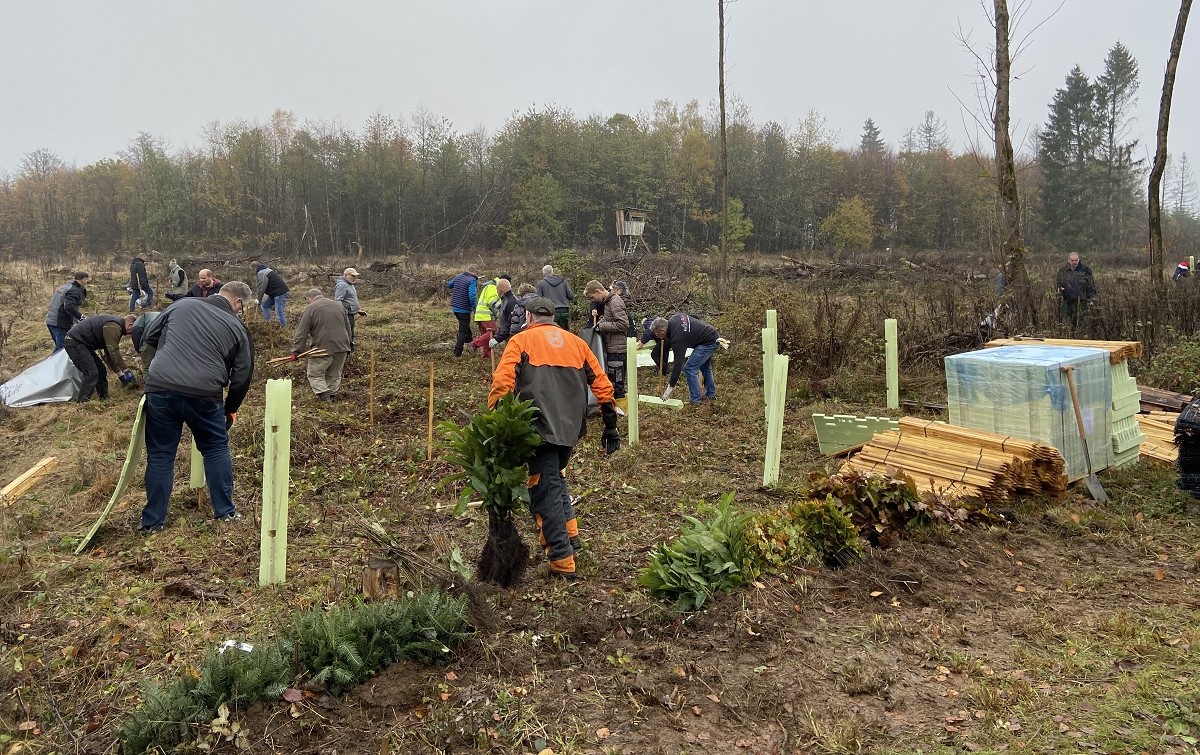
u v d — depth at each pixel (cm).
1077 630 405
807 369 1146
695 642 394
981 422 663
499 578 458
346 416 977
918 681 361
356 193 4809
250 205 4828
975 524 557
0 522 630
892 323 980
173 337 588
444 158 4953
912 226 5644
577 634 399
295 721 325
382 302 2133
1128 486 653
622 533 568
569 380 474
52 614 453
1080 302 1266
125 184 5341
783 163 5425
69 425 997
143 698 341
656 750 312
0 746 327
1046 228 4969
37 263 3136
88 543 576
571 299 1266
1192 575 476
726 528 467
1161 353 1048
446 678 359
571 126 5028
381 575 430
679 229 5144
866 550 500
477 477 443
